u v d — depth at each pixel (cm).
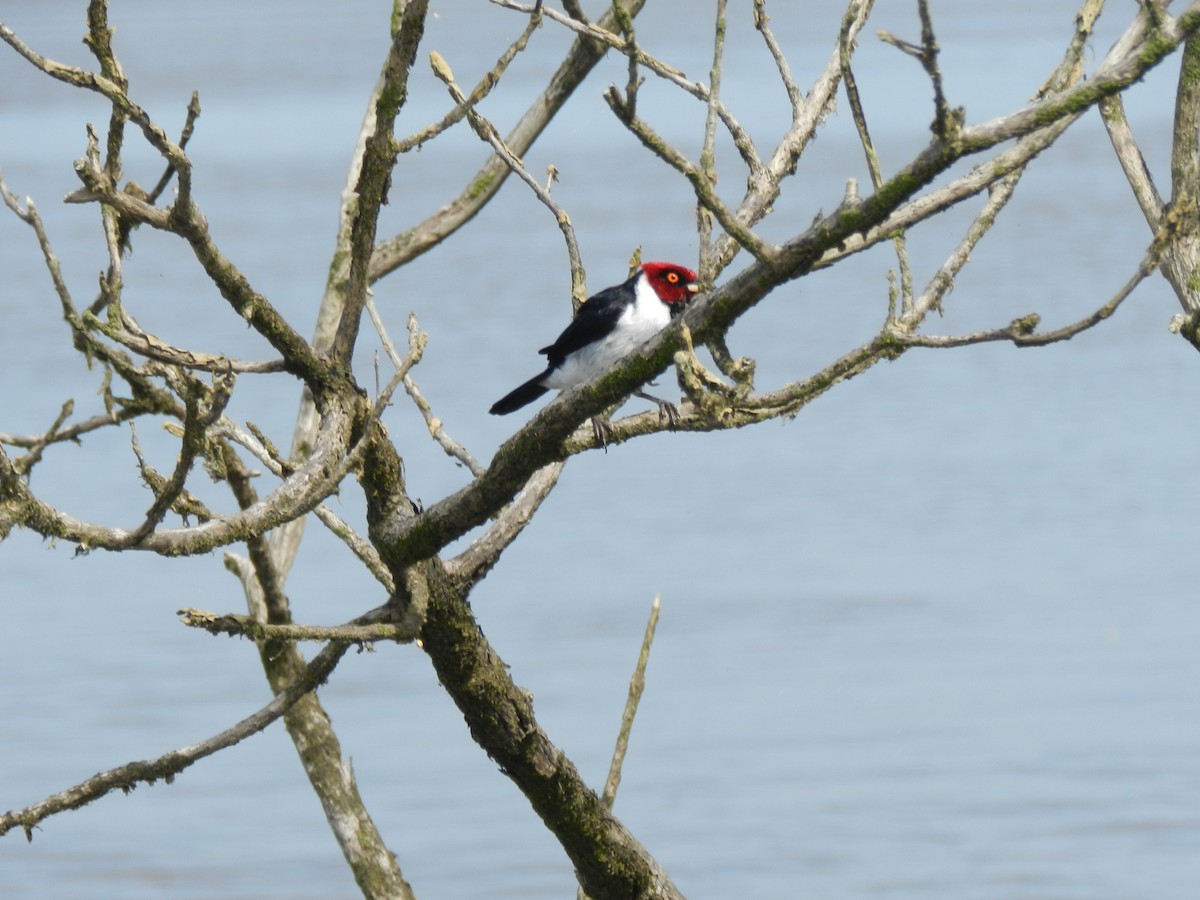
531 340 3484
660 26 11275
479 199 1167
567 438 742
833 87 839
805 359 3375
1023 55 8506
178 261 4456
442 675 800
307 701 1073
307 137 7781
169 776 730
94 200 656
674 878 1636
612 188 5953
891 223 635
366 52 12381
